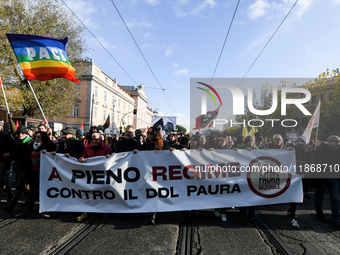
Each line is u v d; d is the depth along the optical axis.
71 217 4.25
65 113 21.08
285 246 3.20
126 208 4.13
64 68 6.02
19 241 3.21
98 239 3.32
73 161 4.28
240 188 4.29
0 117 22.95
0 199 5.43
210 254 2.96
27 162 4.38
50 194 4.24
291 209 4.16
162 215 4.48
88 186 4.20
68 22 19.09
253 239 3.41
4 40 16.47
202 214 4.63
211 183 4.27
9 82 17.41
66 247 3.05
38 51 5.86
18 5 17.27
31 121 17.22
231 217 4.45
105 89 38.09
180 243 3.25
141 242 3.26
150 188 4.20
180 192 4.23
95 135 4.37
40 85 18.42
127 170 4.22
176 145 5.45
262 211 4.89
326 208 5.23
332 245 3.25
